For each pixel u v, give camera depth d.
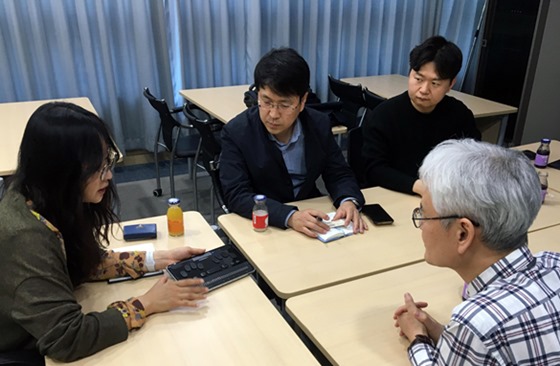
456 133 2.23
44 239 1.07
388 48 4.73
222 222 1.71
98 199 1.18
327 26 4.35
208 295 1.29
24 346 1.18
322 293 1.30
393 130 2.18
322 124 1.96
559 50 4.09
